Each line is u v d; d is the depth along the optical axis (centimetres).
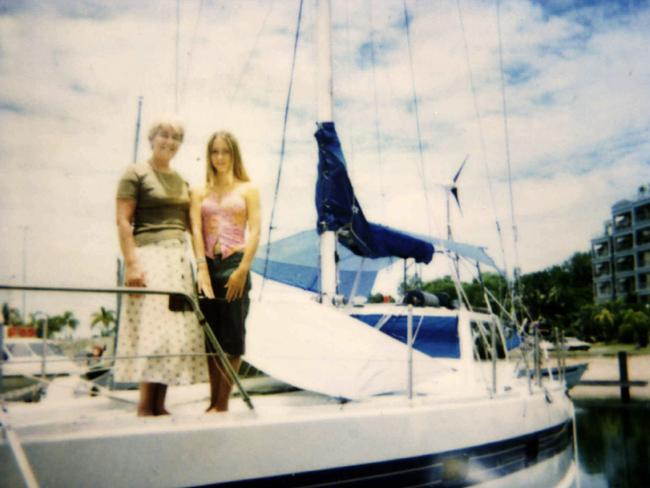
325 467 328
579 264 7056
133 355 282
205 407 355
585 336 5322
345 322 430
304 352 387
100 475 267
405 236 594
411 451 367
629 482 766
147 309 296
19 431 262
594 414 1520
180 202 314
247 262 323
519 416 491
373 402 381
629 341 4991
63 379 404
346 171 524
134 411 342
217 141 330
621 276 6488
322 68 597
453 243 675
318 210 533
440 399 416
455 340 561
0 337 280
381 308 564
